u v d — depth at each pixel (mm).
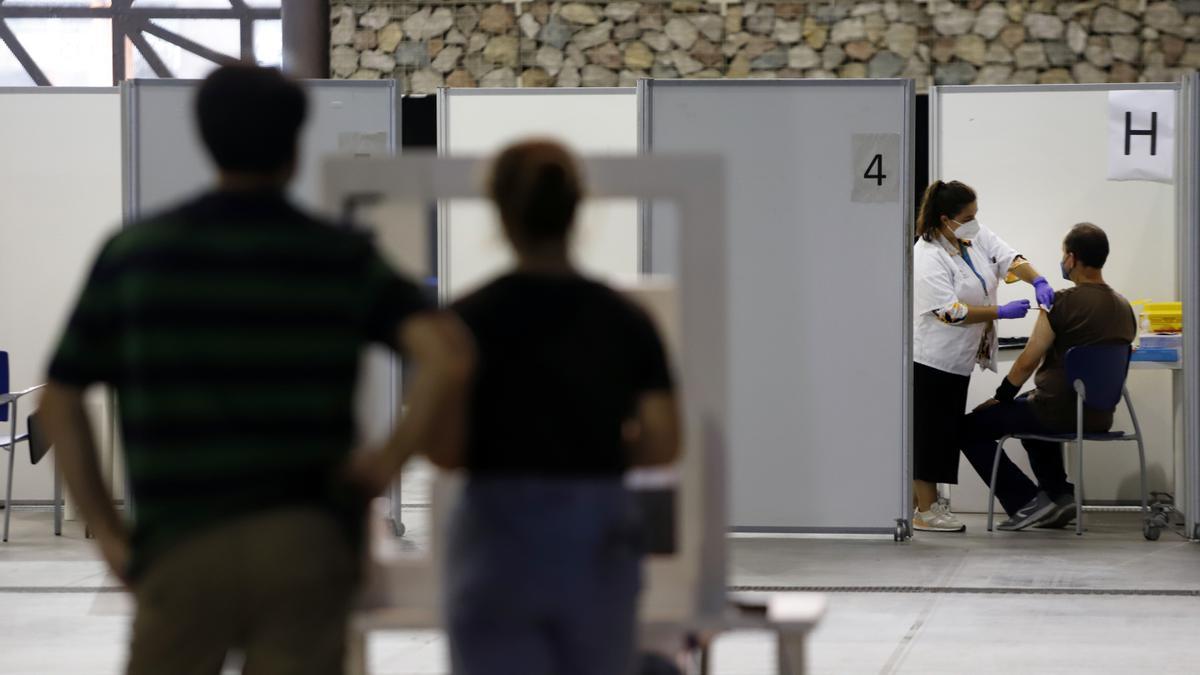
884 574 16844
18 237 21969
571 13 26859
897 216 18531
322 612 5656
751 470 18859
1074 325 19312
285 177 5930
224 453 5590
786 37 26516
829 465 18797
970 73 26156
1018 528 19969
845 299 18641
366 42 27203
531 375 6082
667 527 7137
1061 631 14086
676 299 7402
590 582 5953
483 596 5957
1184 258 19000
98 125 21828
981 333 19719
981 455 20172
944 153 21594
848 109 18469
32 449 19734
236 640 5738
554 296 6195
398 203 7250
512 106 22172
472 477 6117
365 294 5793
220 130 5777
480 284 6352
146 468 5633
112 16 31281
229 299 5637
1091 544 18906
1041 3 25984
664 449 6344
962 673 12508
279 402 5629
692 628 7074
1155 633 13992
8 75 31453
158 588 5602
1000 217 21531
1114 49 25891
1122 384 19453
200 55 31359
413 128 25062
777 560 17703
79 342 5824
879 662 12906
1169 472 21750
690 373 7062
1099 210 21375
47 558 18125
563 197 6254
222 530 5559
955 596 15695
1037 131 21391
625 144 22094
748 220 18641
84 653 13320
